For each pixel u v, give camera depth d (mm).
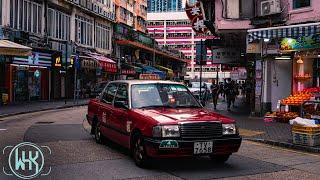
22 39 29094
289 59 19250
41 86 34031
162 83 10062
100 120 11234
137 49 59812
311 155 10289
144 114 8633
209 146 8148
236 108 27109
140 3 71812
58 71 36188
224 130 8375
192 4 25062
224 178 7750
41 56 31266
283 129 14742
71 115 21328
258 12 19406
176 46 112188
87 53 40781
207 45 27672
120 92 10305
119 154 9961
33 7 32500
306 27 14781
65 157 9555
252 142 12383
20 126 15961
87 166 8633
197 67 109812
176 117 8289
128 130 9078
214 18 23078
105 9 49312
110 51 50625
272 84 19422
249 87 31000
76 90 33781
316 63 18375
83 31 42750
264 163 9188
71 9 39312
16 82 30234
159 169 8438
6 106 25766
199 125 8133
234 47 27125
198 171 8305
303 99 16469
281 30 15406
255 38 16562
